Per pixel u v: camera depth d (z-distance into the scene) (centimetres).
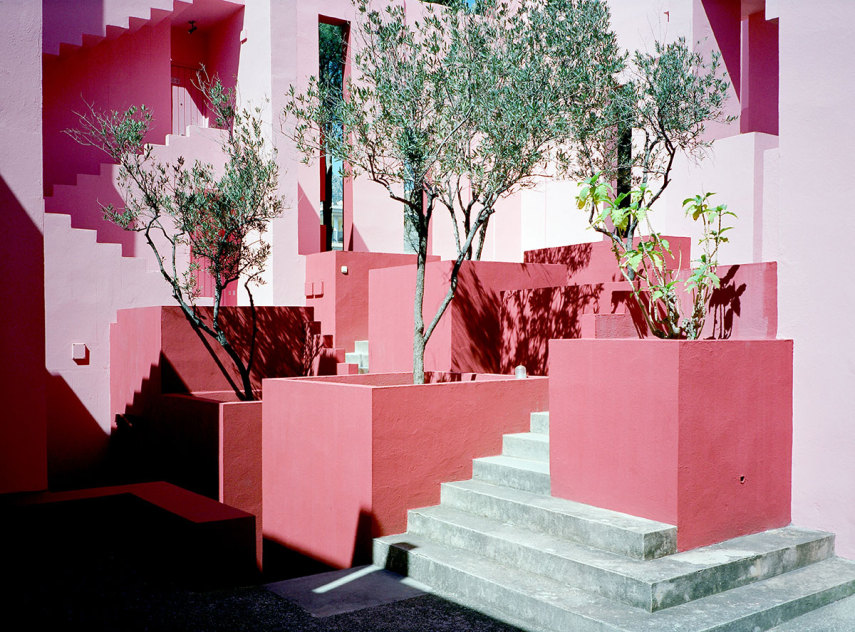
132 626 420
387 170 816
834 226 580
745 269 638
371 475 618
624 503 542
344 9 1478
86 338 1202
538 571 513
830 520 574
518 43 848
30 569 513
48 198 1235
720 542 536
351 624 460
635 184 1097
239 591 511
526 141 807
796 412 596
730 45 1309
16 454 574
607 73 961
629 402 538
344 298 1289
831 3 588
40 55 593
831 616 474
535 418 718
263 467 803
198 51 1597
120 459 1181
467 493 627
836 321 575
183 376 1096
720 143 1218
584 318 729
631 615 438
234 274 1099
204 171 1123
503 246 1653
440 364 950
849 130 573
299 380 765
